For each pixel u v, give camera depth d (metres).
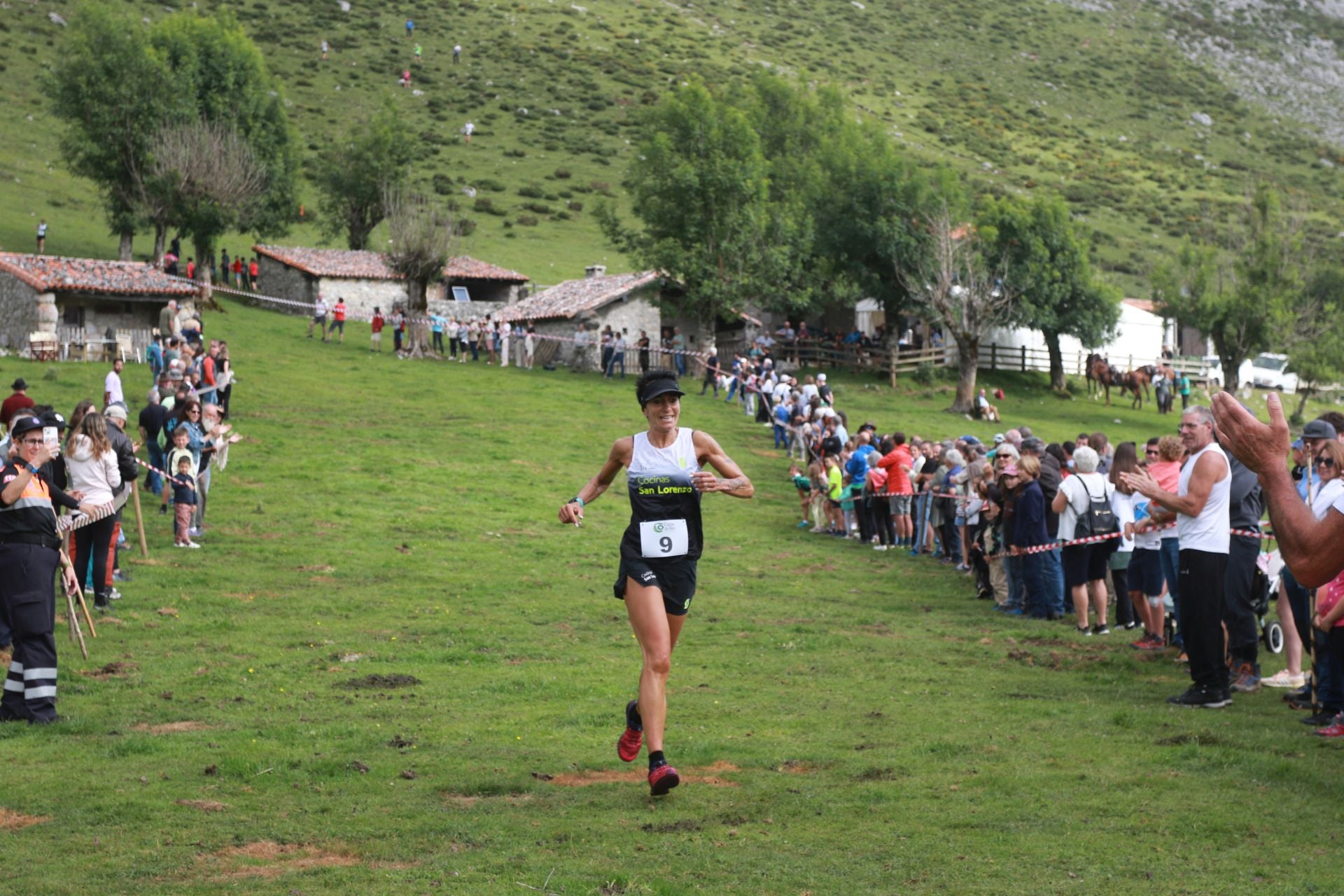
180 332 40.91
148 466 20.41
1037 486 15.78
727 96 75.25
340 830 6.82
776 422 37.34
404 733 9.30
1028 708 9.98
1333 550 3.97
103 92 64.19
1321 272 85.94
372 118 84.69
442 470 28.84
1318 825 6.71
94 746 8.91
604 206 58.34
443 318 53.12
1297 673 10.81
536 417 38.62
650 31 180.75
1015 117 179.88
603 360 50.69
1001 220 58.50
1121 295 60.00
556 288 61.66
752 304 59.28
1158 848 6.35
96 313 46.25
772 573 20.17
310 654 12.73
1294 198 147.62
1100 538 13.96
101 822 7.02
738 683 11.34
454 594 16.97
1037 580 15.86
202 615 14.94
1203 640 9.98
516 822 6.91
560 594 17.22
